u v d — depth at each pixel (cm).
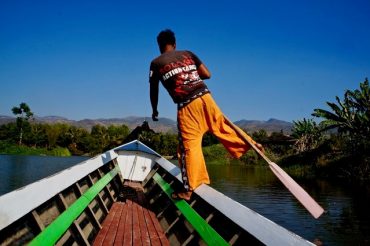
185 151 303
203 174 312
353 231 1008
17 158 6175
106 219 391
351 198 1641
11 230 196
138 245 307
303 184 2277
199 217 268
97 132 10319
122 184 638
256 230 193
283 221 1145
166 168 505
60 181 282
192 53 314
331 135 3369
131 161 695
